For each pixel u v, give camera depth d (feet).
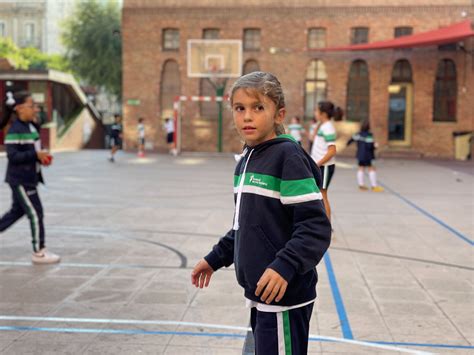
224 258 9.61
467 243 27.71
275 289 7.80
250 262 8.46
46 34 221.05
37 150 22.58
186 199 42.27
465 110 88.94
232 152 94.79
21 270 21.97
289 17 91.20
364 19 89.81
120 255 24.54
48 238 28.07
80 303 17.97
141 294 18.95
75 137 111.65
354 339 15.12
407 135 92.53
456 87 89.97
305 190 8.12
